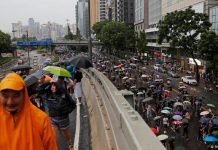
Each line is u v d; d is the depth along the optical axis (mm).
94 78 19641
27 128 3631
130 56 141000
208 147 25922
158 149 3807
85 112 13141
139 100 37938
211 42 53781
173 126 31453
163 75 80500
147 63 112250
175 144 28562
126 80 58156
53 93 8367
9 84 3523
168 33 66000
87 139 9305
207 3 79438
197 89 60938
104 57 141250
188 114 34875
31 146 3607
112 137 6844
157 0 128000
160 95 45656
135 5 171750
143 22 153250
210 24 65188
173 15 64875
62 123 8469
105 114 9117
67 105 8445
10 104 3553
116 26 133625
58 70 9555
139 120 5297
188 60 86938
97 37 166875
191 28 63688
